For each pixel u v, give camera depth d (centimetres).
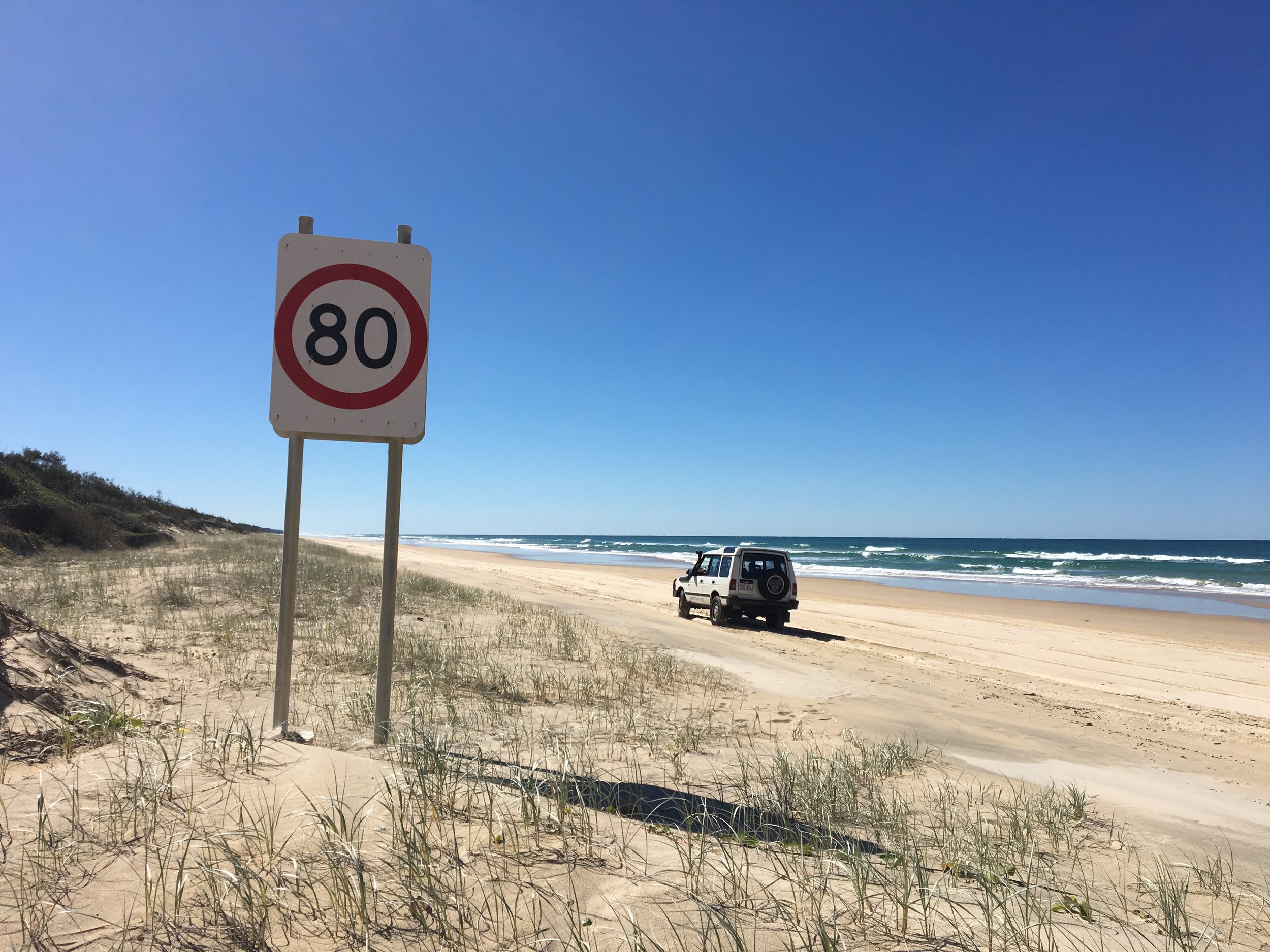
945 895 288
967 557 6500
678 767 479
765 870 290
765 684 904
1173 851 429
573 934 221
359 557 3008
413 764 356
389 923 219
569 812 327
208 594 1163
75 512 2234
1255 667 1389
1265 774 660
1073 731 785
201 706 513
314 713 536
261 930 208
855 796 444
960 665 1227
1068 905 315
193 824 274
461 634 1052
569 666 866
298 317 443
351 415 445
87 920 209
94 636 745
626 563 5534
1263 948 298
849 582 3778
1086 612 2400
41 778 310
